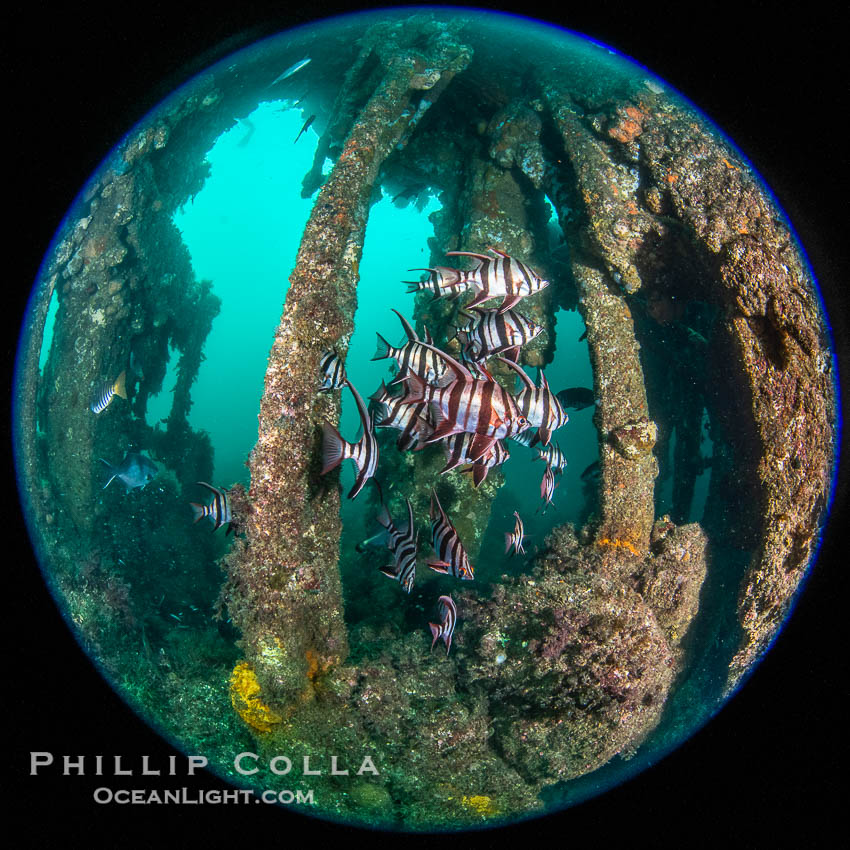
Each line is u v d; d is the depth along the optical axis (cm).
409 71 580
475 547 666
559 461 530
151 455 938
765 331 491
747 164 544
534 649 441
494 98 730
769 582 492
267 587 401
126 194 744
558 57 694
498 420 257
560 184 635
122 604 631
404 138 610
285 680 401
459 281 404
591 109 604
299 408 398
